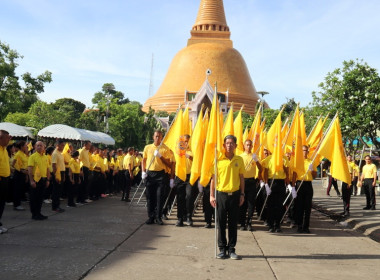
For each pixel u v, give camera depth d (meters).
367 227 10.01
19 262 5.54
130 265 5.61
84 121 35.25
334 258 6.59
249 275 5.38
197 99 66.69
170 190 10.30
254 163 9.34
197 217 11.16
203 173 7.30
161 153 9.39
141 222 9.49
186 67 85.00
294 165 9.20
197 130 8.90
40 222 8.92
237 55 87.62
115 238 7.40
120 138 40.25
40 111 29.31
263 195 10.30
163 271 5.39
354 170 20.38
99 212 11.01
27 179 11.05
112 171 17.14
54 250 6.29
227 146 6.43
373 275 5.61
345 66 18.89
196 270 5.51
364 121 17.02
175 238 7.71
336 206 15.44
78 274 5.09
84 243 6.87
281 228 9.82
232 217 6.31
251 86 87.44
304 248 7.33
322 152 9.05
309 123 28.48
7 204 12.20
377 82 17.00
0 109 24.11
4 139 7.73
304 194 9.22
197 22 91.12
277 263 6.08
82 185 13.07
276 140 9.17
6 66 22.89
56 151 10.85
